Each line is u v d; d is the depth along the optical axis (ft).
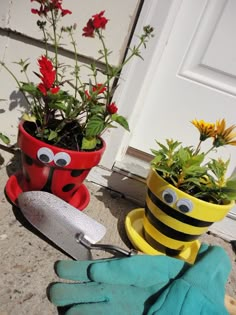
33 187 2.87
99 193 3.64
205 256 2.47
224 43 3.20
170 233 2.69
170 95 3.49
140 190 3.67
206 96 3.43
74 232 2.50
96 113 2.69
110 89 3.31
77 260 2.51
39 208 2.55
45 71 2.41
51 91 2.48
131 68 3.20
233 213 3.58
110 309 2.06
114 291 2.20
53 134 2.57
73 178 2.76
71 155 2.53
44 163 2.56
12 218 2.74
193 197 2.45
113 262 2.36
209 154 3.65
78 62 3.29
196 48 3.27
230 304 2.27
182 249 2.84
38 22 2.74
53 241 2.56
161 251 2.86
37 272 2.34
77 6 3.05
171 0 2.91
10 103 3.52
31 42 3.26
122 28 3.08
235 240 3.65
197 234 2.68
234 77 3.33
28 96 3.41
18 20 3.15
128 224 3.02
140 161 3.85
